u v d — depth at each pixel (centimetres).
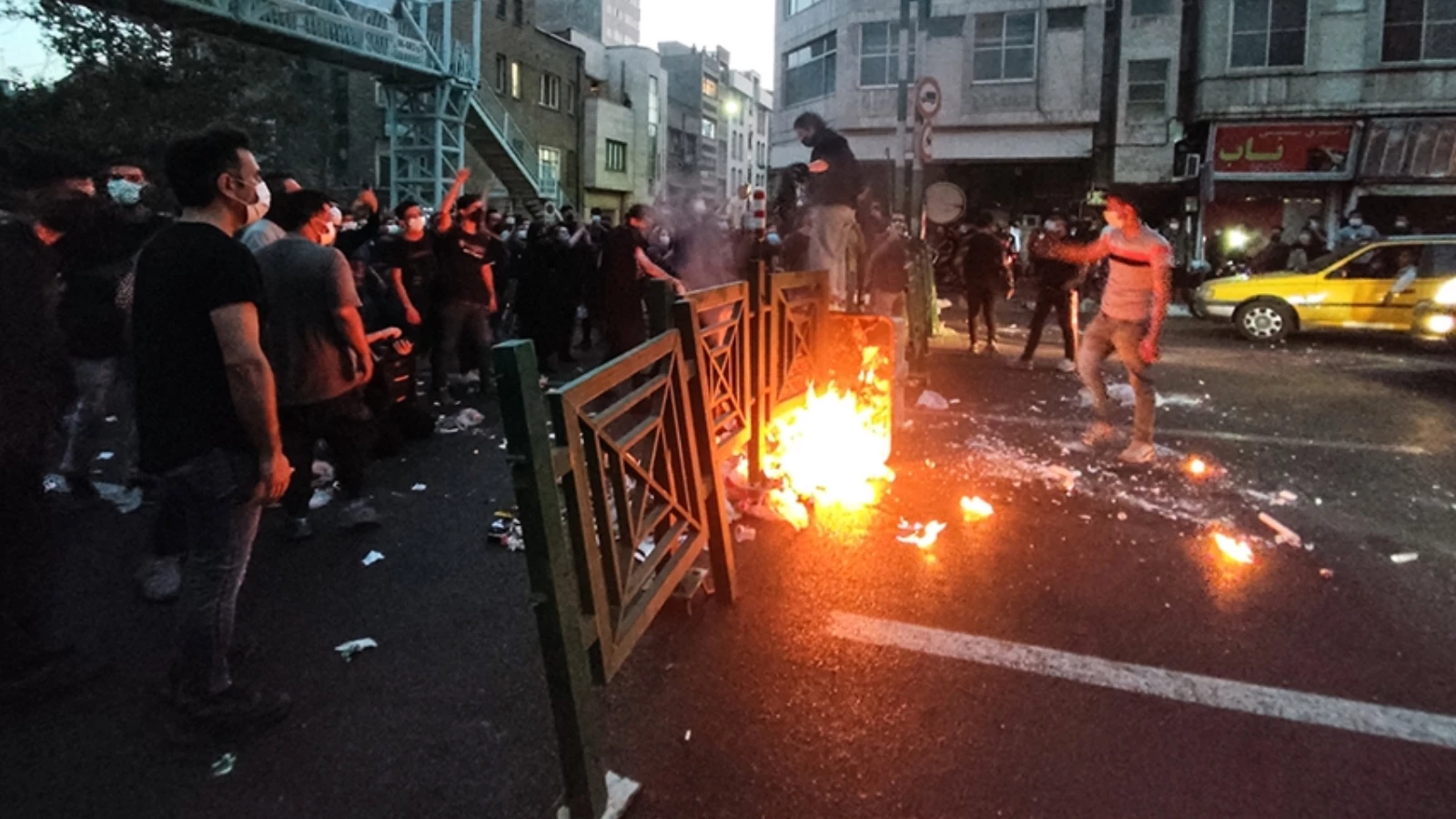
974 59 2789
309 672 352
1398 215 2389
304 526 487
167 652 371
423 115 2606
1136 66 2636
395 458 662
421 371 1067
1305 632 384
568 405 261
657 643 372
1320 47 2334
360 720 320
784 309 536
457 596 422
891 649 367
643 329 876
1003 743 301
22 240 341
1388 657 362
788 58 3400
